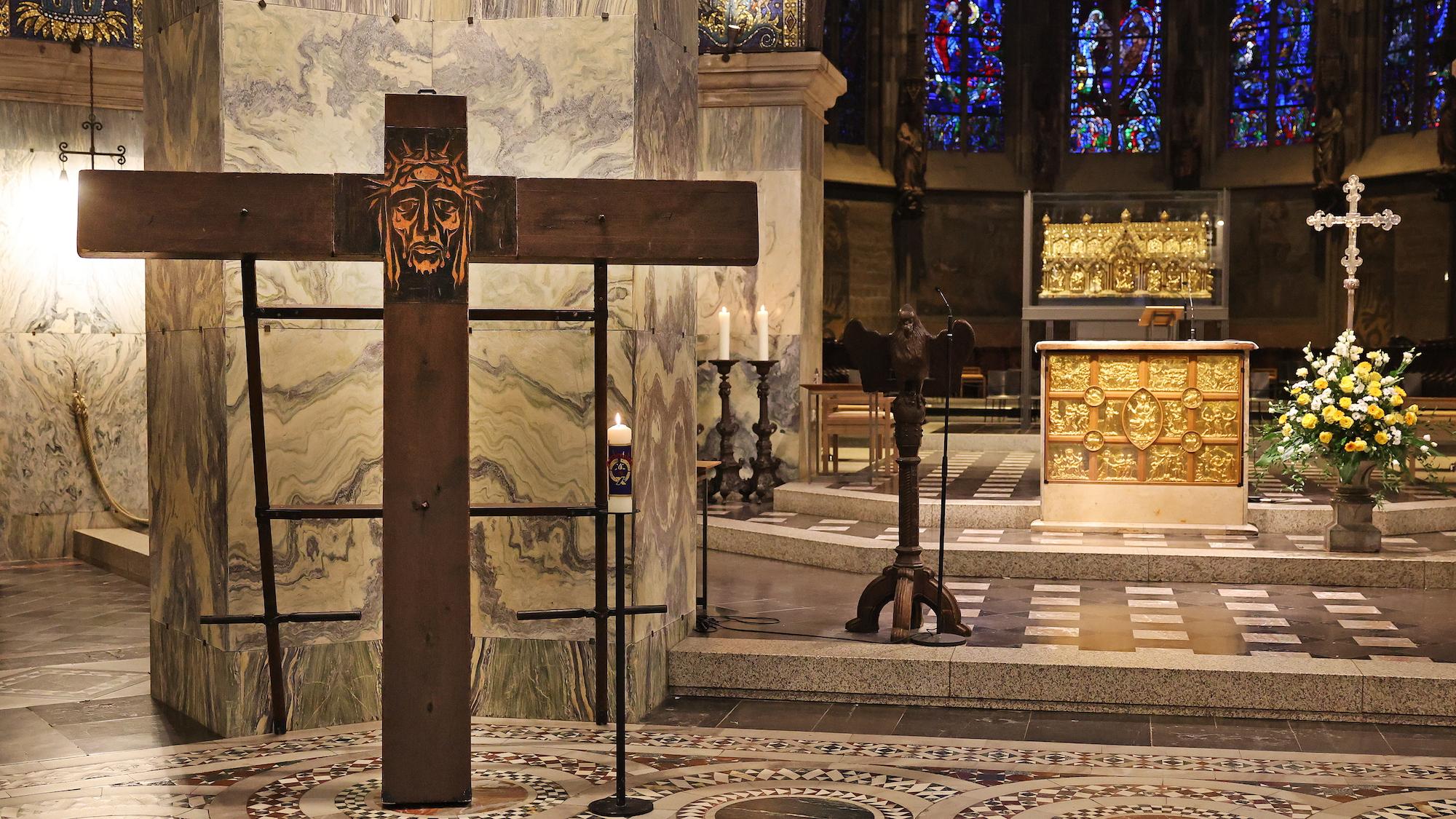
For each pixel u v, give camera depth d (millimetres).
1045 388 9508
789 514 10852
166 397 6082
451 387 4656
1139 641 6648
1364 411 8344
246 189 4668
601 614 4828
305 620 5387
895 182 24484
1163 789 4887
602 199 4809
